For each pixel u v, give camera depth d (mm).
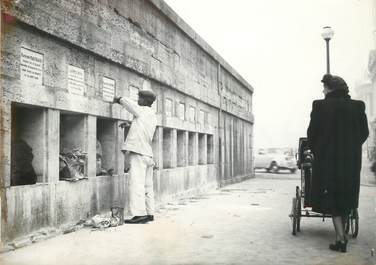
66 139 8078
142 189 8383
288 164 33031
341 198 6086
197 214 9633
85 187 7867
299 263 5301
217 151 18328
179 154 14062
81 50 7797
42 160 6852
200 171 15672
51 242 6426
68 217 7328
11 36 6012
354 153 6191
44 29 6574
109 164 9172
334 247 6035
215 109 18188
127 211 9547
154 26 11273
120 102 8547
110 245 6262
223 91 19406
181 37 13602
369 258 5590
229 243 6465
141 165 8383
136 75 10156
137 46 10164
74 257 5543
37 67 6590
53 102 6898
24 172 6770
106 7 8656
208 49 16562
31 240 6297
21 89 6184
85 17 7836
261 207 11000
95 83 8297
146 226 7910
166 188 12023
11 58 6012
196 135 15352
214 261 5387
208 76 17000
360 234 7348
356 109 6340
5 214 5824
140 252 5840
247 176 24594
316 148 6324
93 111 8117
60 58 7168
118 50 9047
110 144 9180
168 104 12383
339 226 6082
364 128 6430
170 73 12297
